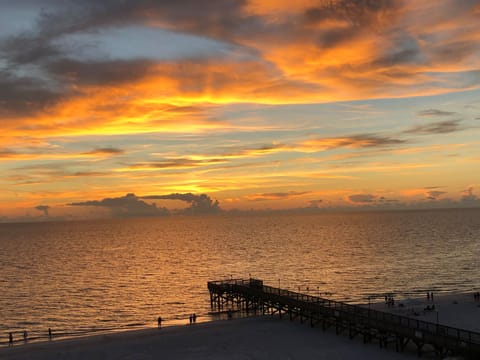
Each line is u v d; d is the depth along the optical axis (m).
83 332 66.00
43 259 166.25
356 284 99.69
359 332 51.69
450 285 96.94
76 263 151.00
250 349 50.59
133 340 56.09
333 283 101.44
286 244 196.88
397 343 47.62
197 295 92.94
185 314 76.25
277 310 68.31
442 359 43.38
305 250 169.00
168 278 115.25
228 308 78.62
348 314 53.09
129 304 86.31
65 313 80.31
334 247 177.00
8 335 66.00
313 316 58.62
